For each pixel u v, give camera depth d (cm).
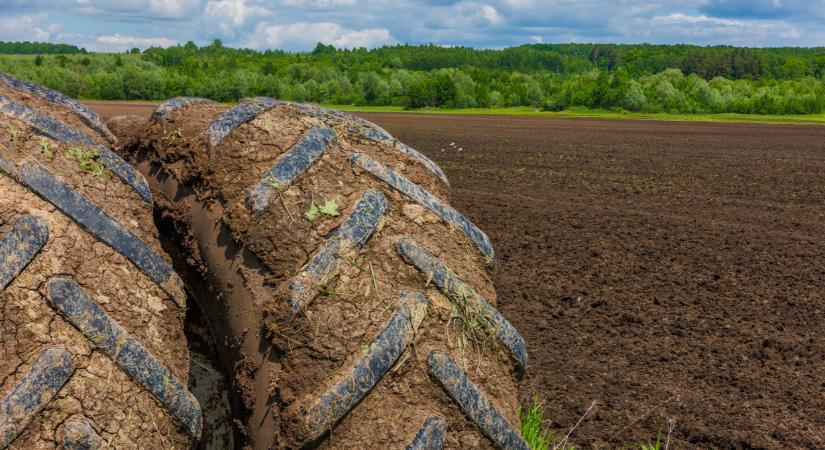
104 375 186
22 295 183
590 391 487
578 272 769
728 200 1236
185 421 199
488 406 220
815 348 571
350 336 212
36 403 174
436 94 6506
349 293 219
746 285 732
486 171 1591
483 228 978
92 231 202
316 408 202
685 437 431
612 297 688
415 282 228
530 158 1866
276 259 224
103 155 224
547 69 15450
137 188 227
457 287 233
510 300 677
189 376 245
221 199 236
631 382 503
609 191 1318
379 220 235
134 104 5522
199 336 246
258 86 7331
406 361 214
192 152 245
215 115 260
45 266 189
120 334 191
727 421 450
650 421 447
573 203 1180
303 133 253
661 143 2359
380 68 11494
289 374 210
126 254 205
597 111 5869
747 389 498
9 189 196
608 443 419
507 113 5497
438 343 223
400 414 209
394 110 6350
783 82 7638
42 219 194
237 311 224
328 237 228
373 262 227
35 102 248
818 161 1839
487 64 15375
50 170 207
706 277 756
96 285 196
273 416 209
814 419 457
